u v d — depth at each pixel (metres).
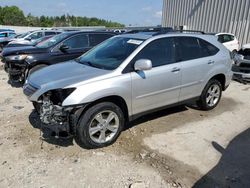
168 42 4.77
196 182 3.33
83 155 3.86
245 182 3.36
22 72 7.33
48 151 3.95
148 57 4.43
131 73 4.15
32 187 3.17
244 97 7.06
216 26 16.92
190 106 6.06
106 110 3.96
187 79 5.01
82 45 8.09
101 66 4.33
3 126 4.76
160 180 3.34
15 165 3.59
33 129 4.63
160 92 4.61
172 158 3.85
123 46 4.60
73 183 3.26
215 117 5.48
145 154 3.94
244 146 4.28
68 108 3.63
